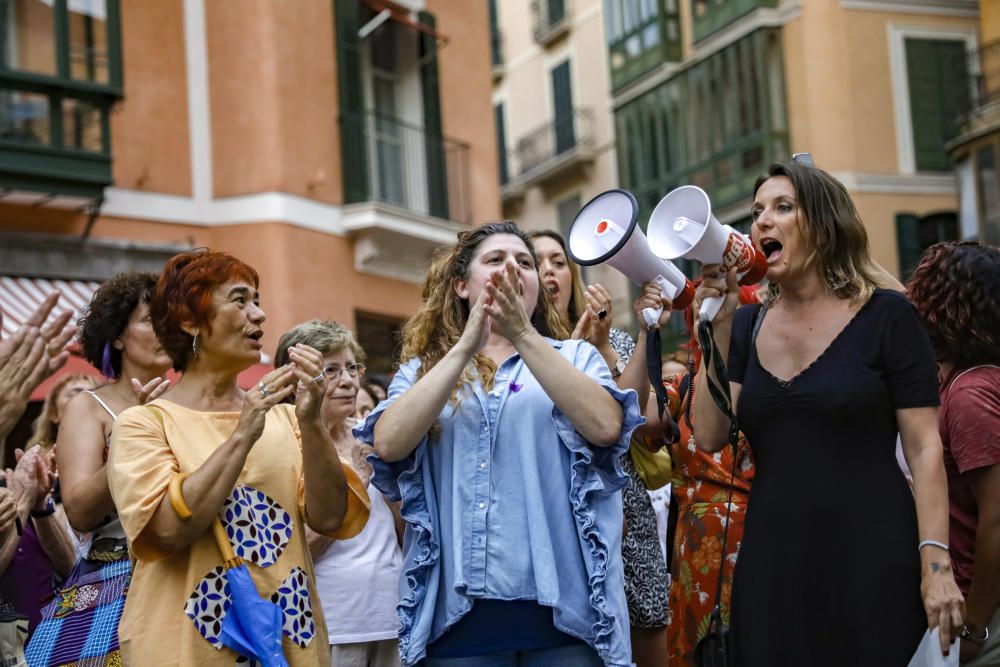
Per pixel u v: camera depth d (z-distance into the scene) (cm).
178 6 1562
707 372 407
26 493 495
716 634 402
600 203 442
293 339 579
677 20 2727
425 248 1761
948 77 2377
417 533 410
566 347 427
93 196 1416
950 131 2369
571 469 404
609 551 398
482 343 401
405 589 408
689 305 446
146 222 1505
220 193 1568
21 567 550
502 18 3400
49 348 421
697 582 492
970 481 436
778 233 407
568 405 394
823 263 405
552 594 388
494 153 1941
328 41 1656
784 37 2447
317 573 549
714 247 407
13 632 486
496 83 3419
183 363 436
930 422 388
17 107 1375
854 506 383
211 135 1576
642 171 2800
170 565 403
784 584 386
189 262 433
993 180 2173
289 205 1570
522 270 433
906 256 2308
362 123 1677
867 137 2336
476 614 396
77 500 457
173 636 396
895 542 379
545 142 3184
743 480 492
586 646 397
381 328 1750
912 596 377
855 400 387
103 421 489
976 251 457
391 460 404
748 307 429
